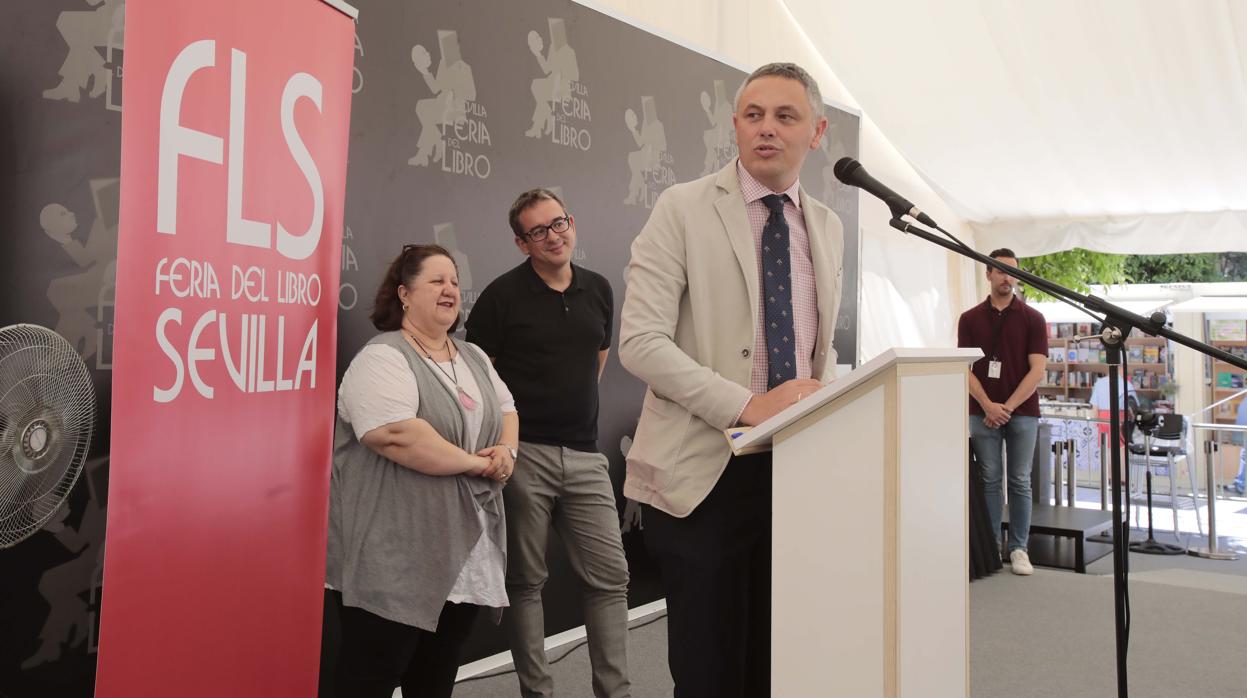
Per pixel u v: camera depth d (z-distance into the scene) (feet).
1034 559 20.42
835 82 20.13
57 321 7.25
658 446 6.34
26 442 5.27
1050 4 17.44
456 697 10.48
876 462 4.87
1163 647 13.41
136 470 4.42
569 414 9.86
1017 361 18.39
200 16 4.70
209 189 4.82
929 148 23.56
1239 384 39.91
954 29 18.52
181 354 4.66
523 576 9.61
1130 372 41.42
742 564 6.24
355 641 7.44
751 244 6.38
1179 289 36.73
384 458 7.64
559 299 10.03
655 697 10.53
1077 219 27.14
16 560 7.11
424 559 7.45
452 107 10.92
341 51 5.98
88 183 7.44
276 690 5.49
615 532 9.93
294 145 5.52
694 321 6.34
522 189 11.91
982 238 28.12
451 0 10.91
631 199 13.71
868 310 22.79
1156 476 38.81
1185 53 18.38
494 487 8.03
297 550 5.66
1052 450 25.36
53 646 7.31
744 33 17.70
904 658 4.85
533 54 12.06
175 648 4.69
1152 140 21.89
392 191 10.21
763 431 5.20
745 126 6.35
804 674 5.11
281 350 5.46
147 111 4.40
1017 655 12.92
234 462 5.08
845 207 19.10
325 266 5.91
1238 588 17.92
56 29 7.23
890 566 4.79
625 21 13.62
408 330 8.23
